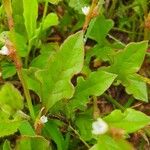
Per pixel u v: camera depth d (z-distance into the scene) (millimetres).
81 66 127
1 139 155
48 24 155
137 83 149
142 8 178
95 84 138
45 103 137
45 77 132
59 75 131
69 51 127
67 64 129
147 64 177
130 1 190
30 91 167
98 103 169
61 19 181
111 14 185
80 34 126
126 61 146
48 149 126
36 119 131
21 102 133
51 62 130
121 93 172
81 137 140
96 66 169
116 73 148
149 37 175
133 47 143
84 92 140
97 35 163
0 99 130
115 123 111
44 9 170
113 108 169
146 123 110
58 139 145
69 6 175
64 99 142
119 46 166
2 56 158
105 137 104
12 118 138
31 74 144
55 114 148
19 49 156
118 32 187
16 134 157
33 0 145
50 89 133
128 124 111
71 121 148
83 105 142
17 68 120
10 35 120
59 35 183
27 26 151
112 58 157
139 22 183
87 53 164
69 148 154
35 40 162
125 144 103
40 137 124
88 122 144
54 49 163
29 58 169
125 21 184
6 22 170
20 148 125
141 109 169
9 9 114
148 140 158
